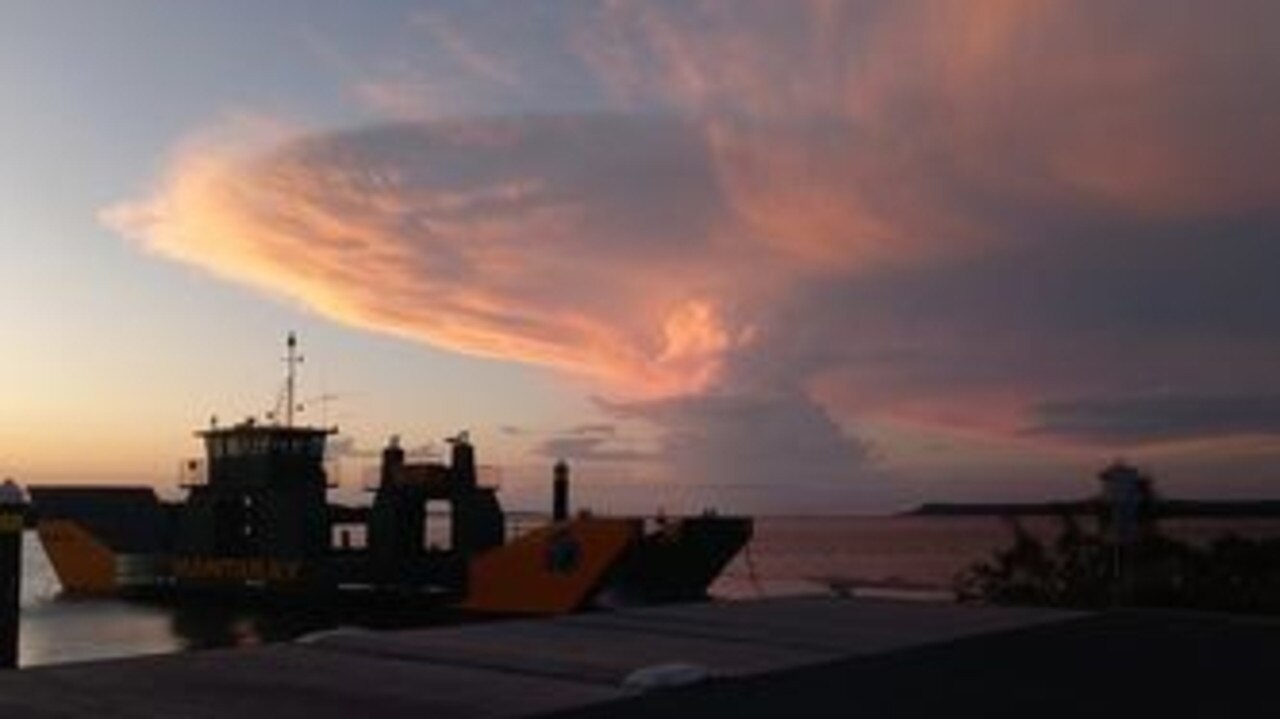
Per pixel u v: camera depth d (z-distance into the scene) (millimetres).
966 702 13953
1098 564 38219
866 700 14008
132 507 94562
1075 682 15438
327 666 16141
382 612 78438
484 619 74375
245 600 83938
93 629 80500
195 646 72750
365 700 13688
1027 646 19016
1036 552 41625
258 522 84625
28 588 110562
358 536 90188
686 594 75250
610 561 71188
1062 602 35812
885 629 21078
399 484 78750
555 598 72375
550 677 15461
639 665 16406
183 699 13570
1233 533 42344
